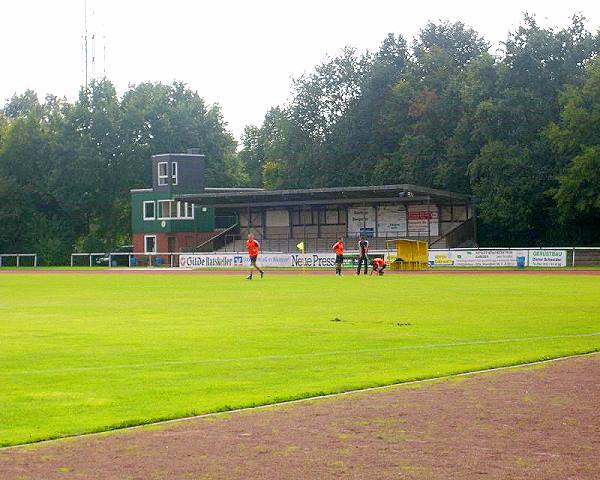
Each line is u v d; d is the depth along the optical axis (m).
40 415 11.62
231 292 36.84
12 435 10.57
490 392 12.91
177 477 8.86
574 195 71.75
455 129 84.94
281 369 15.28
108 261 90.56
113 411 11.84
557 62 80.50
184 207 91.88
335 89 99.31
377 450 9.77
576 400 12.30
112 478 8.84
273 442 10.15
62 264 97.88
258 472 8.99
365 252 55.00
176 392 13.16
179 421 11.27
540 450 9.73
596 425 10.84
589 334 20.25
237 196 79.12
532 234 82.94
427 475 8.84
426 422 11.04
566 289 37.00
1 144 107.94
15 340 19.62
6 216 102.12
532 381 13.81
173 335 20.45
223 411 11.84
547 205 78.44
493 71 81.44
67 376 14.61
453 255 67.94
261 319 24.28
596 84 72.38
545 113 79.38
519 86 79.94
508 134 79.81
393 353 17.20
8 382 14.06
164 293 36.72
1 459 9.55
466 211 80.25
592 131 72.06
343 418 11.30
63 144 104.12
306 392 12.98
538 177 76.31
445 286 40.09
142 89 115.00
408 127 92.56
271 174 114.19
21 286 44.00
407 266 63.88
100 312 27.06
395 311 26.47
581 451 9.69
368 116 97.06
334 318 24.33
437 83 91.19
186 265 79.75
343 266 70.94
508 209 76.38
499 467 9.10
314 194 77.06
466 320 23.50
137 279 52.47
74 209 104.00
